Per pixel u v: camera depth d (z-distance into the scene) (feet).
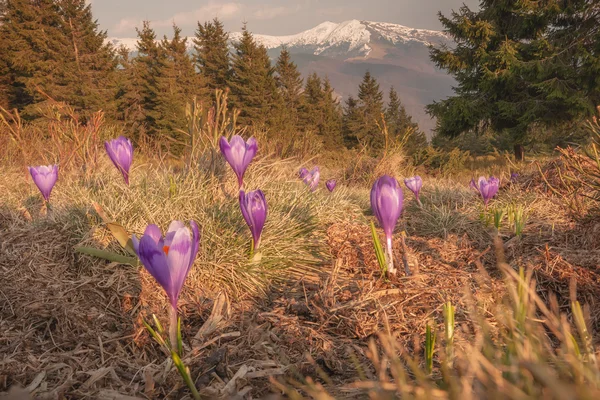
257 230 9.50
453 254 11.37
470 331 7.05
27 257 8.87
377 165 33.78
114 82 119.34
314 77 204.85
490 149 117.80
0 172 20.44
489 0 85.61
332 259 11.63
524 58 80.89
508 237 12.48
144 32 142.72
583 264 9.56
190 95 141.90
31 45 114.62
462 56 85.61
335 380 5.92
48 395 5.27
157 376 5.96
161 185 13.56
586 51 71.26
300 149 37.93
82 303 7.78
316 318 8.05
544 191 16.38
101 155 21.62
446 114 86.74
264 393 5.57
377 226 14.12
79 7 118.32
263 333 7.34
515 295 3.99
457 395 2.87
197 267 9.45
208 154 16.03
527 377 2.81
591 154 12.88
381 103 210.38
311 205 14.79
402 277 9.55
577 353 3.39
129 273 8.82
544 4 77.51
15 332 6.83
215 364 6.30
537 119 77.56
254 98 149.48
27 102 121.49
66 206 12.02
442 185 23.62
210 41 179.11
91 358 6.40
